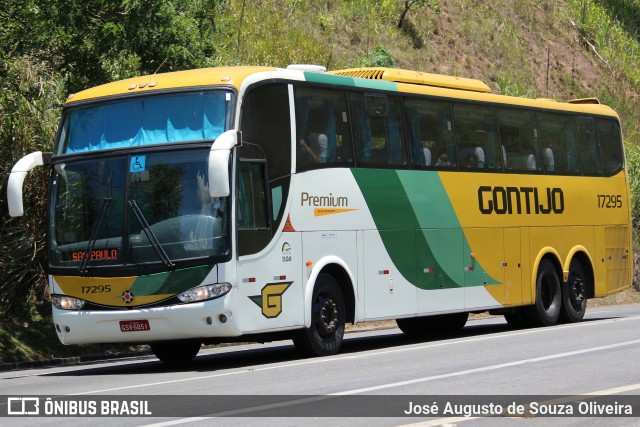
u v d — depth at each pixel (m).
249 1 40.31
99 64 23.25
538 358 16.95
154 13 23.48
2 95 23.61
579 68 53.44
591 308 35.47
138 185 17.47
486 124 24.00
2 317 22.56
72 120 18.45
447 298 22.36
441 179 22.36
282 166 18.33
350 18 44.22
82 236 17.73
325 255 19.17
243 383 14.81
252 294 17.39
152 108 17.81
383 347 21.48
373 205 20.45
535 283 25.17
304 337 18.91
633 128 52.72
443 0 49.72
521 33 52.25
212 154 16.33
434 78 23.00
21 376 18.45
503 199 24.20
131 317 17.16
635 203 42.50
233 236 17.03
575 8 57.06
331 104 19.73
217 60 26.73
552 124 26.34
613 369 15.28
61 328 17.81
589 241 27.31
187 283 16.95
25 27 22.34
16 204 18.05
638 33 59.91
